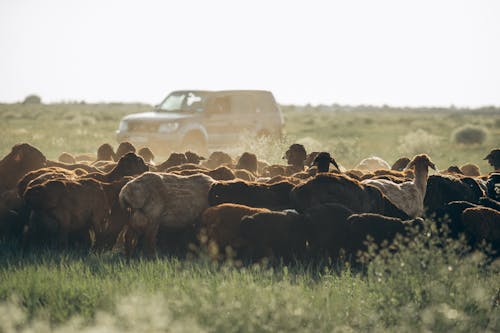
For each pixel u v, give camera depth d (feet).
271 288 36.24
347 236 46.60
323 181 51.01
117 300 34.78
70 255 48.42
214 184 51.90
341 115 490.90
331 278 41.68
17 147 61.67
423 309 34.63
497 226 49.08
